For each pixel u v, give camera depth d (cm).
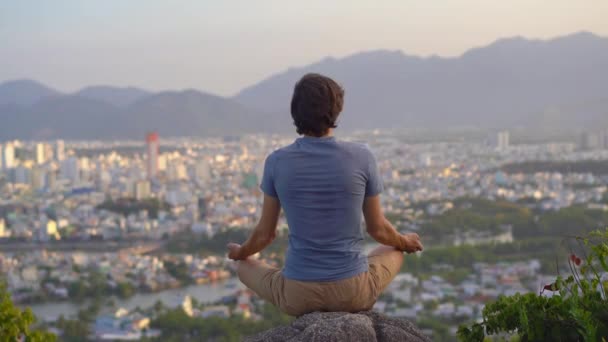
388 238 519
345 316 459
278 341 457
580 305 461
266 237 522
